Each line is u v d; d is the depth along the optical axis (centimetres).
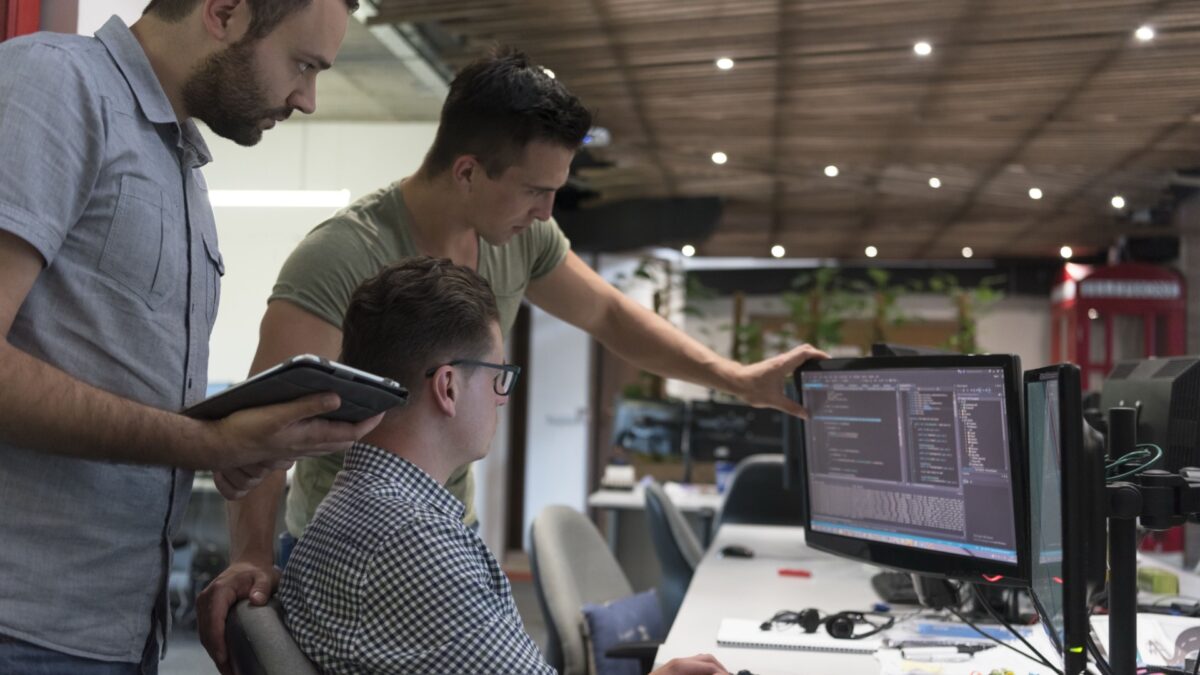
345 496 130
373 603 121
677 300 1213
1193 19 438
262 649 123
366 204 189
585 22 460
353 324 136
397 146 365
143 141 130
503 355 144
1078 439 121
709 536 510
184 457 116
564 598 270
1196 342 921
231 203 285
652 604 293
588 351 997
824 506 221
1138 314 981
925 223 1024
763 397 227
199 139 144
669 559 370
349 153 336
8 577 121
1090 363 1000
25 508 123
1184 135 636
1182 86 536
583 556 299
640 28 470
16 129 114
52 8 198
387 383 117
